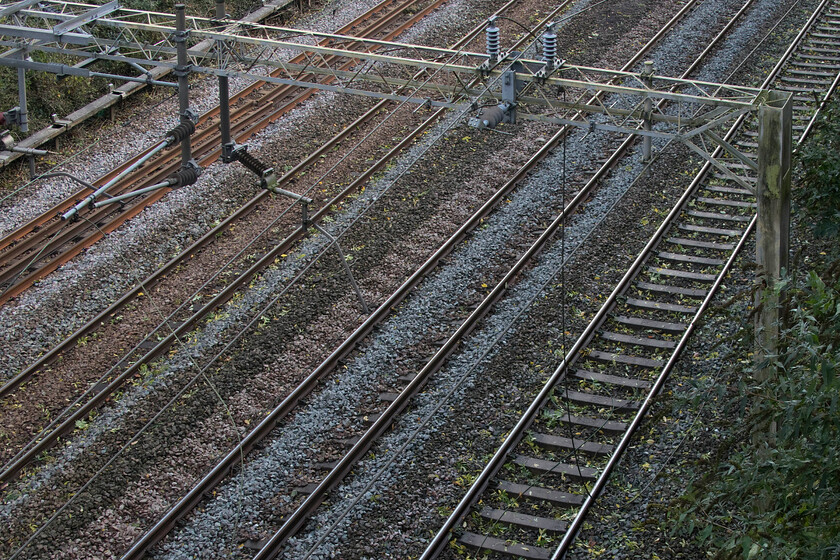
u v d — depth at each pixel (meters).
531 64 12.46
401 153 20.48
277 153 20.50
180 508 12.56
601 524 12.01
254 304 16.41
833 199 15.93
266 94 22.44
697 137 20.44
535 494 12.47
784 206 11.05
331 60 23.83
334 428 13.85
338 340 15.52
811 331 9.61
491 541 11.85
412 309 16.11
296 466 13.24
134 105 22.52
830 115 17.34
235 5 26.50
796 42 24.17
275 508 12.59
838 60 23.42
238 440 13.70
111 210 18.70
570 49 24.38
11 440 13.96
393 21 26.30
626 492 12.45
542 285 16.36
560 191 18.92
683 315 15.59
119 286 16.95
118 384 14.80
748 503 10.63
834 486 9.50
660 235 17.38
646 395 14.00
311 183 19.62
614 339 15.16
